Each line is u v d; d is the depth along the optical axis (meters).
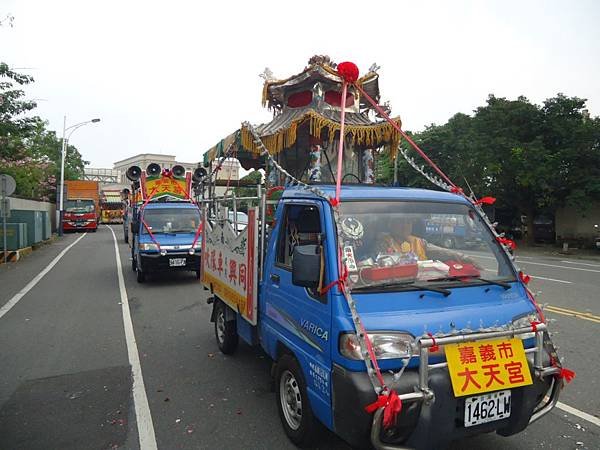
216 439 3.40
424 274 2.98
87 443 3.35
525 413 2.68
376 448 2.35
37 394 4.22
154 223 10.55
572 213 20.39
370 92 7.06
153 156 69.25
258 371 4.80
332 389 2.62
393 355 2.47
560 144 18.58
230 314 5.07
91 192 30.70
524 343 2.82
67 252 16.73
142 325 6.65
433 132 22.19
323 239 2.93
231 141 6.14
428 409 2.43
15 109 14.40
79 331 6.32
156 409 3.91
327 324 2.72
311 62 6.48
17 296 8.70
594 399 4.05
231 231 4.70
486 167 19.22
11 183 13.59
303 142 6.59
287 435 3.40
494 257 3.33
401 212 3.21
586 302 8.00
